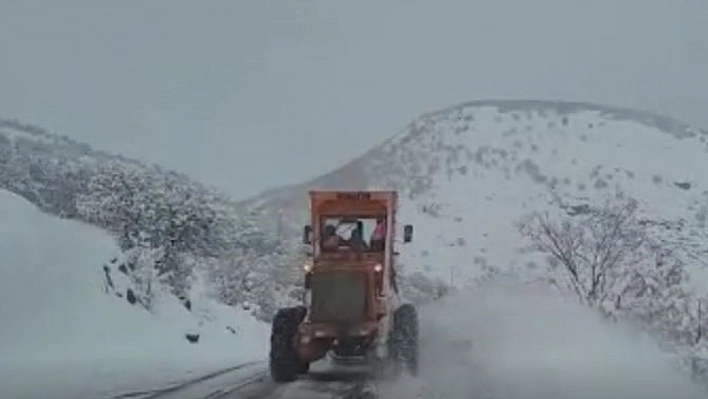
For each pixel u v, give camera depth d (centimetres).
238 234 5159
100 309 2766
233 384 1661
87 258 2958
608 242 4381
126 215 4347
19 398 1362
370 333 1762
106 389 1525
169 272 4016
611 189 11194
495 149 13800
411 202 9969
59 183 5672
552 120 15425
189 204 4512
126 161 4862
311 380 1753
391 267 1892
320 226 1905
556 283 4034
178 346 2947
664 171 12475
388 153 12269
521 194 11294
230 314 4031
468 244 7350
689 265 4688
